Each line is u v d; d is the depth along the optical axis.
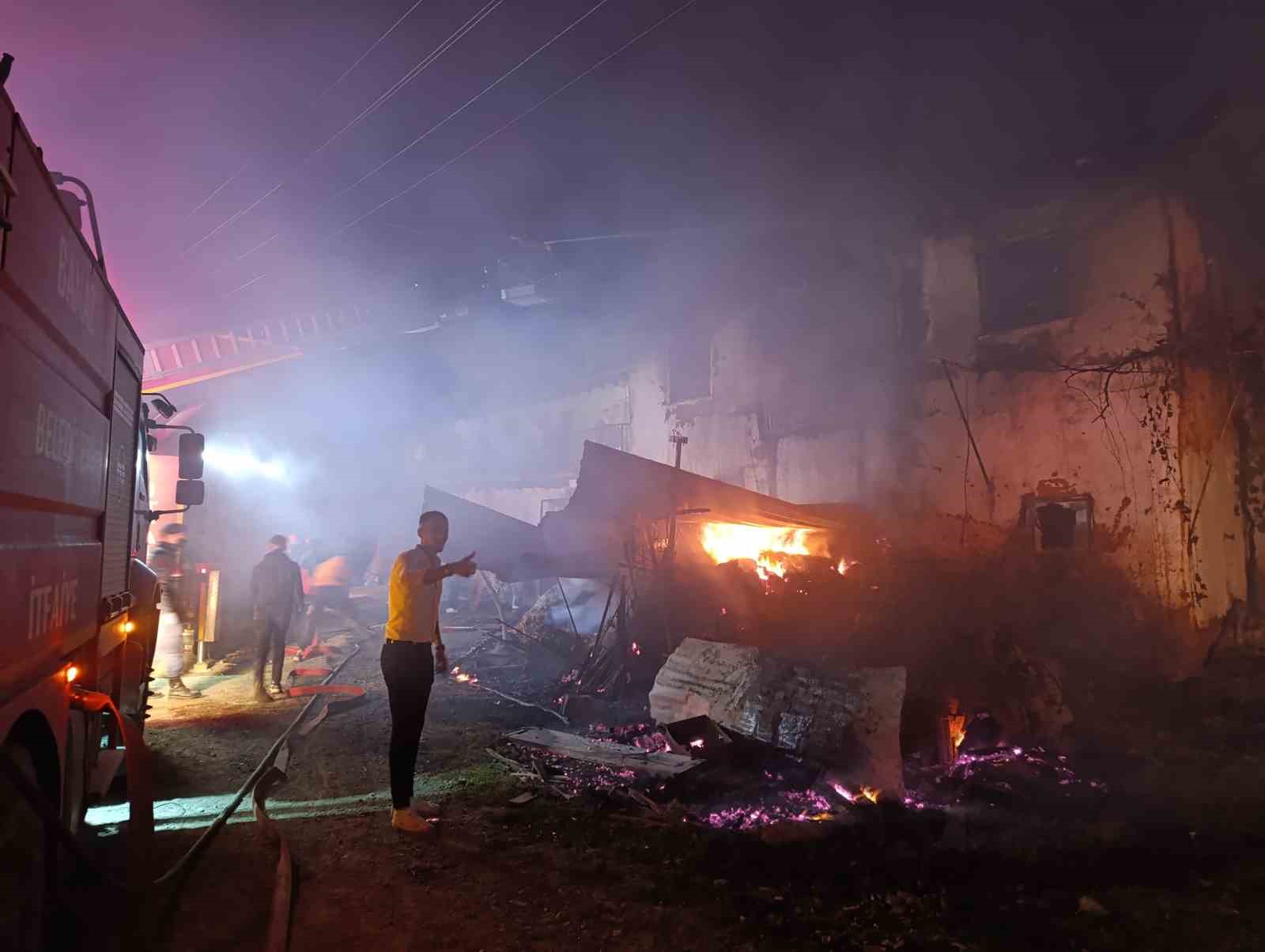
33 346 2.70
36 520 2.79
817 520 12.12
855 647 8.42
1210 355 10.22
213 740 7.43
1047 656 9.09
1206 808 5.88
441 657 5.31
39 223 2.76
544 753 6.96
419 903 4.11
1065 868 4.71
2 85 2.30
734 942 3.80
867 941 3.82
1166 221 10.63
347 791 5.93
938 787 6.10
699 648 7.82
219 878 4.33
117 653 4.89
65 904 3.34
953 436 12.99
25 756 2.77
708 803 5.88
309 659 12.66
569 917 4.00
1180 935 3.96
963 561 12.52
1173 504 10.39
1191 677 9.62
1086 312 11.52
